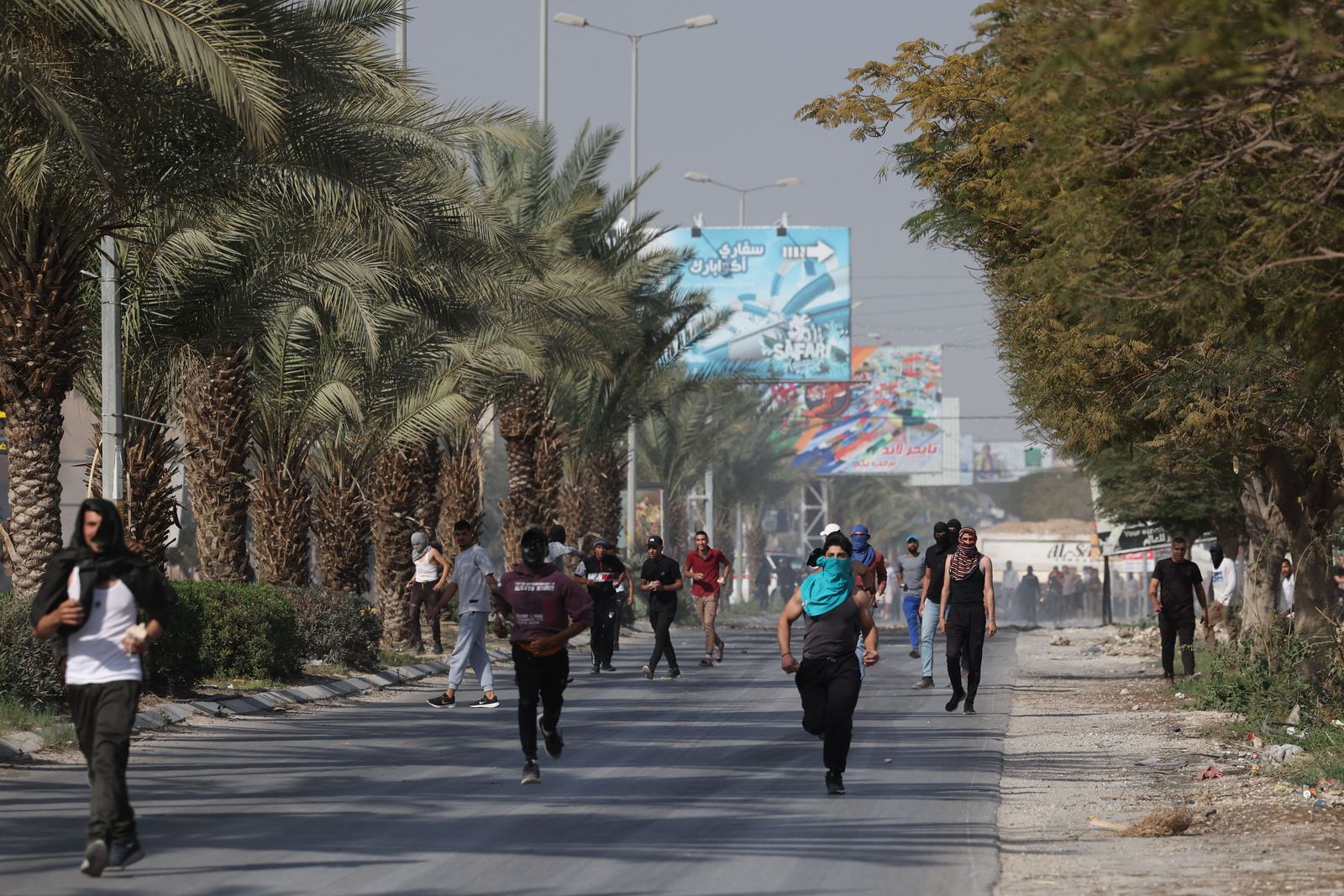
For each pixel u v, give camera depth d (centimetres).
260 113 2642
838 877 1625
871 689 4234
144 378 3884
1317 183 1900
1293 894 1545
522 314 5303
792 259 12575
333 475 5266
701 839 1838
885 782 2361
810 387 17575
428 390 5319
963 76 3067
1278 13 1462
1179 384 3359
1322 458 3669
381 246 3678
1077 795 2297
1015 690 4234
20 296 3122
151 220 3738
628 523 9562
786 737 2947
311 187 3403
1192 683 3984
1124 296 1997
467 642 3538
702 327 8138
